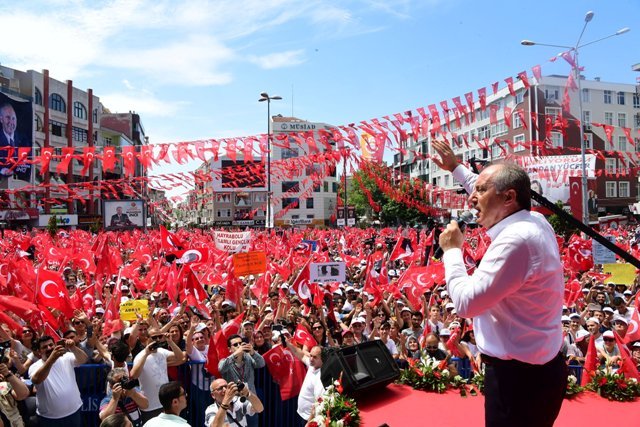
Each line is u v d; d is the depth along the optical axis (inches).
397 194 1295.5
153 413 273.1
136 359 269.3
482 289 81.5
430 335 328.2
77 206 2289.6
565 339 365.1
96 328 321.7
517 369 86.7
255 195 3034.0
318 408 131.4
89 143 2472.9
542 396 86.0
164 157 402.3
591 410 141.9
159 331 302.0
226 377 283.4
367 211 2839.6
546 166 1031.6
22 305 331.0
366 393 147.9
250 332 337.7
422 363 156.5
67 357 275.7
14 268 429.7
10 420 246.1
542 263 81.6
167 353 291.0
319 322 374.0
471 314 84.0
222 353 299.6
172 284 465.7
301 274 455.2
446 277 89.3
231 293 463.5
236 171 774.5
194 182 731.4
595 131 1932.8
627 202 2037.4
